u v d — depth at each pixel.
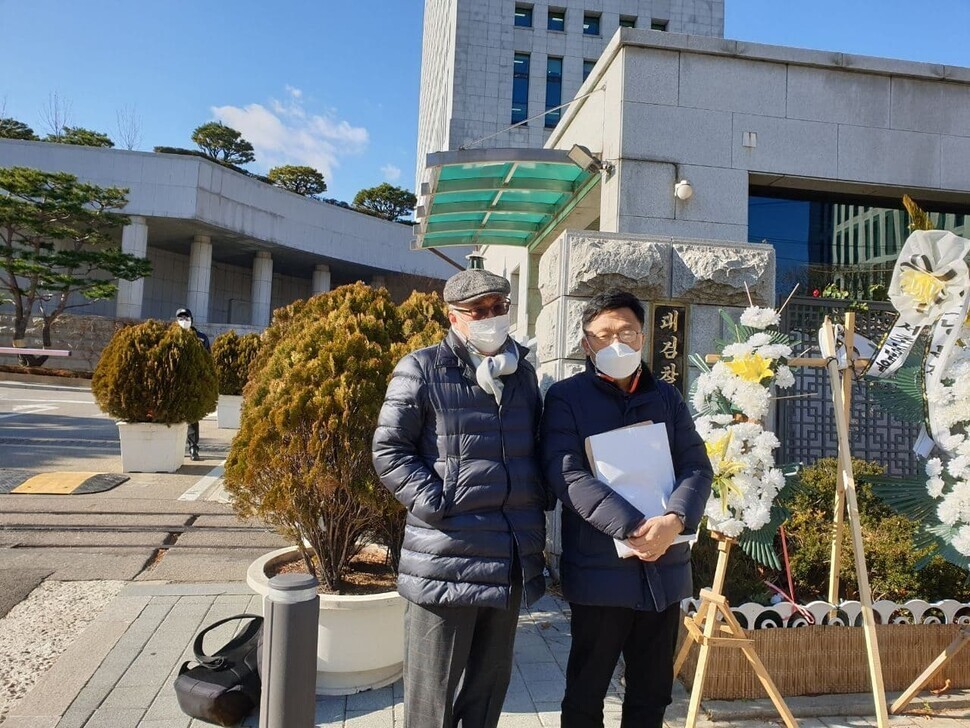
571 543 2.40
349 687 3.21
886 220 7.84
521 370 2.51
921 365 3.36
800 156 6.83
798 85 6.89
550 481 2.33
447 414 2.30
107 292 27.97
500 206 9.01
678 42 6.57
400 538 3.61
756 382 3.04
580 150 6.62
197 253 33.91
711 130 6.66
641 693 2.43
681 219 6.50
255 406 3.62
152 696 3.07
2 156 30.38
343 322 3.79
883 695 2.81
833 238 7.74
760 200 7.69
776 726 3.03
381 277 41.81
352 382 3.35
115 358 8.39
